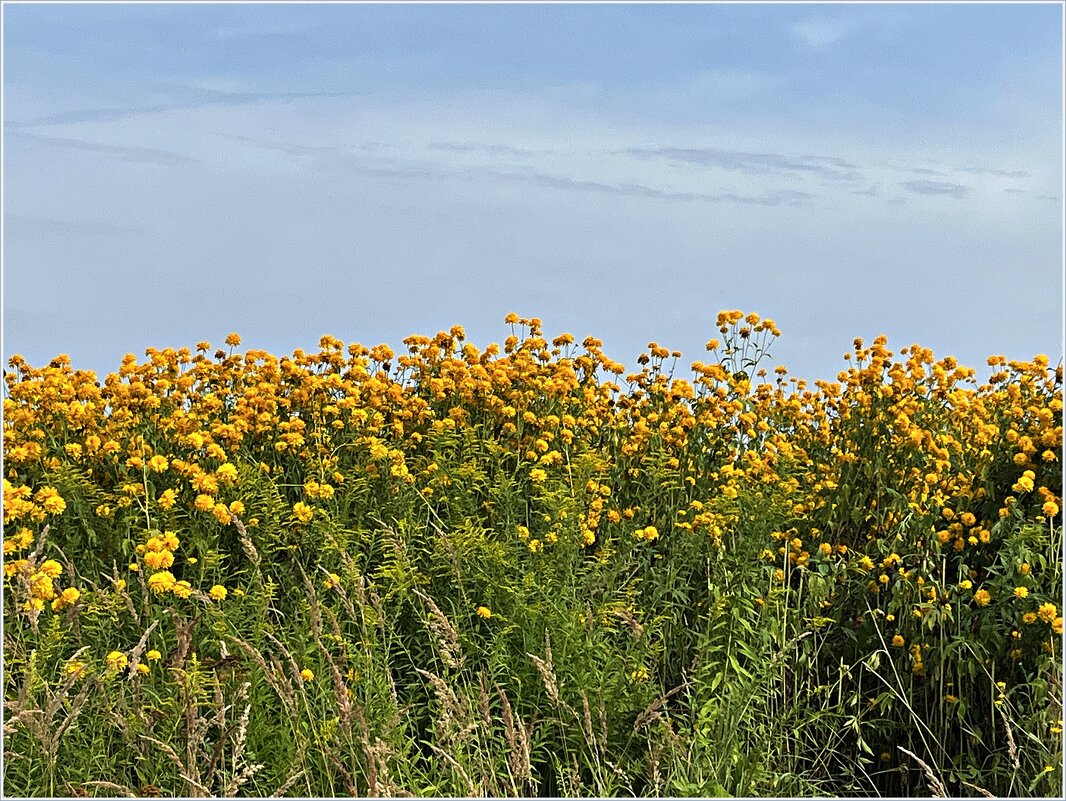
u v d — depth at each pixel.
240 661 3.99
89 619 4.17
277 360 6.45
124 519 4.79
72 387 5.90
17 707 3.43
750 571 4.64
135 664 3.61
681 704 4.27
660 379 6.37
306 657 4.08
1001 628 4.60
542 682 4.11
